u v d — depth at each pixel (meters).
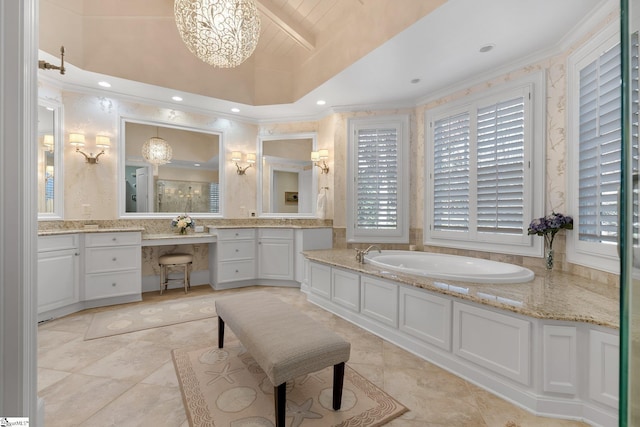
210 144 4.46
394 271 2.64
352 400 1.70
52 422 1.51
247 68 4.12
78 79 3.31
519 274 2.32
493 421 1.56
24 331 0.58
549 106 2.63
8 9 0.55
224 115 4.52
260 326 1.69
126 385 1.83
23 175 0.57
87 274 3.17
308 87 3.74
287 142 4.75
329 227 4.23
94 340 2.46
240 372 1.98
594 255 2.19
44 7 2.87
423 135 3.84
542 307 1.69
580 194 2.31
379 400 1.71
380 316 2.58
